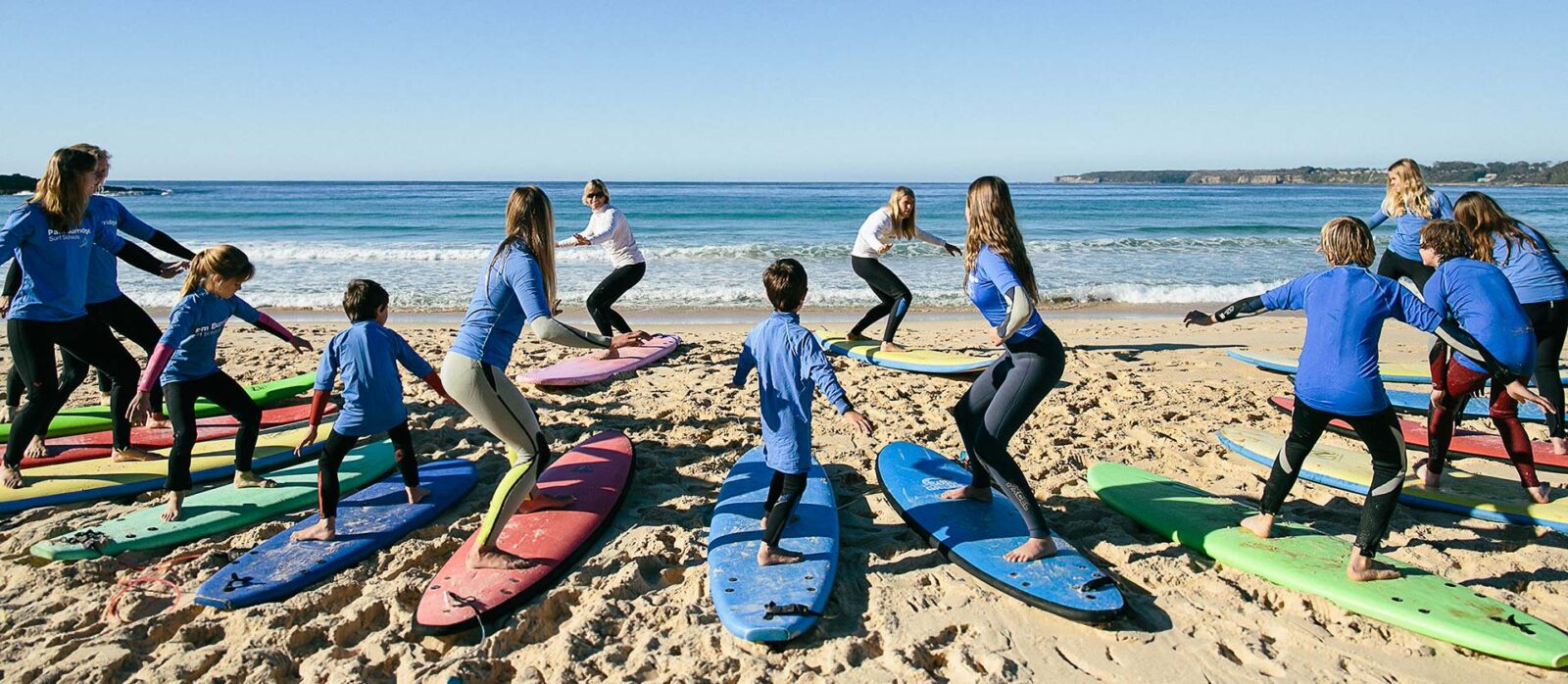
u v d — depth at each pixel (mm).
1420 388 7121
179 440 4223
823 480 4738
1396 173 6188
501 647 3293
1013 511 4332
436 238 26641
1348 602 3463
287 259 19625
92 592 3654
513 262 3623
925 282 15539
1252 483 5051
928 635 3340
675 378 7426
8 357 7938
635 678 3070
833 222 34250
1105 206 50656
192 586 3717
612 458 5031
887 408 6520
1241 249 22859
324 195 62750
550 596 3590
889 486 4617
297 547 3934
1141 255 21125
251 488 4598
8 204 50281
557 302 3918
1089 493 4805
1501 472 5117
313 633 3344
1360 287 3463
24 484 4590
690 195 64562
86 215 4586
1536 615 3498
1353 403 3420
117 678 3078
